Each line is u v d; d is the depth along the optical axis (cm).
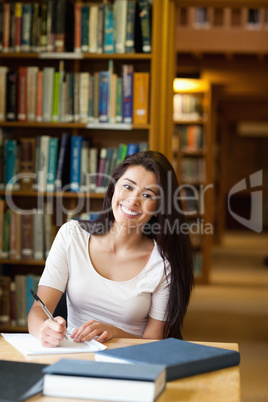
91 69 418
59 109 400
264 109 1109
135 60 410
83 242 223
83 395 132
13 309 400
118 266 221
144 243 227
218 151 1199
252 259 1143
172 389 140
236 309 660
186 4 427
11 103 404
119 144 421
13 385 135
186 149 786
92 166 399
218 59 758
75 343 181
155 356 153
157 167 217
